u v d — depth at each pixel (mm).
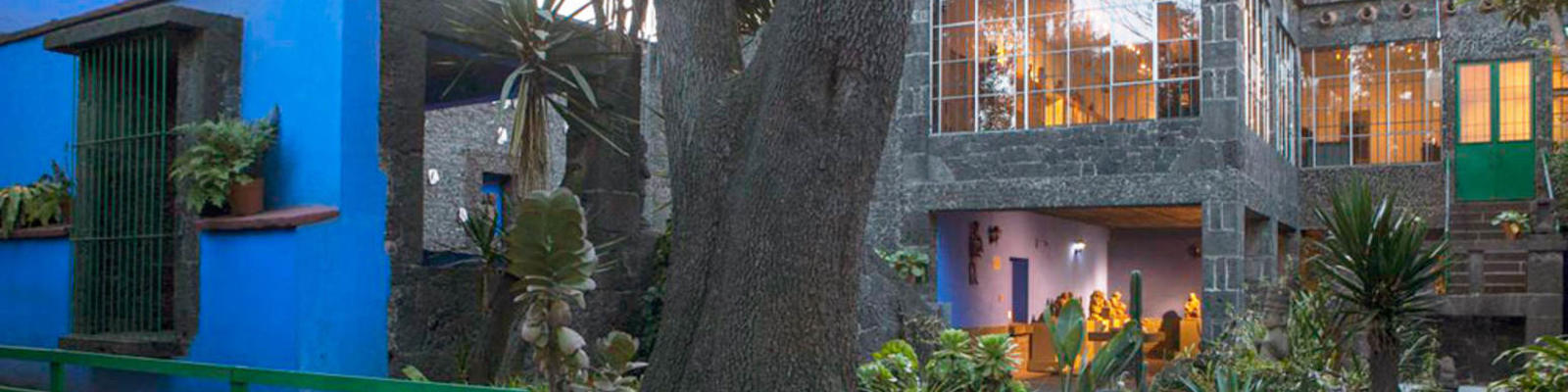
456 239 15930
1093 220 22172
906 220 16078
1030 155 15492
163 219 8219
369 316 7926
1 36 9633
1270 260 16562
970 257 17406
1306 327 9805
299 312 7473
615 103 9477
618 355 6590
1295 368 9508
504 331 8109
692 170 6078
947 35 16141
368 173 7953
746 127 5996
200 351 7992
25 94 9453
